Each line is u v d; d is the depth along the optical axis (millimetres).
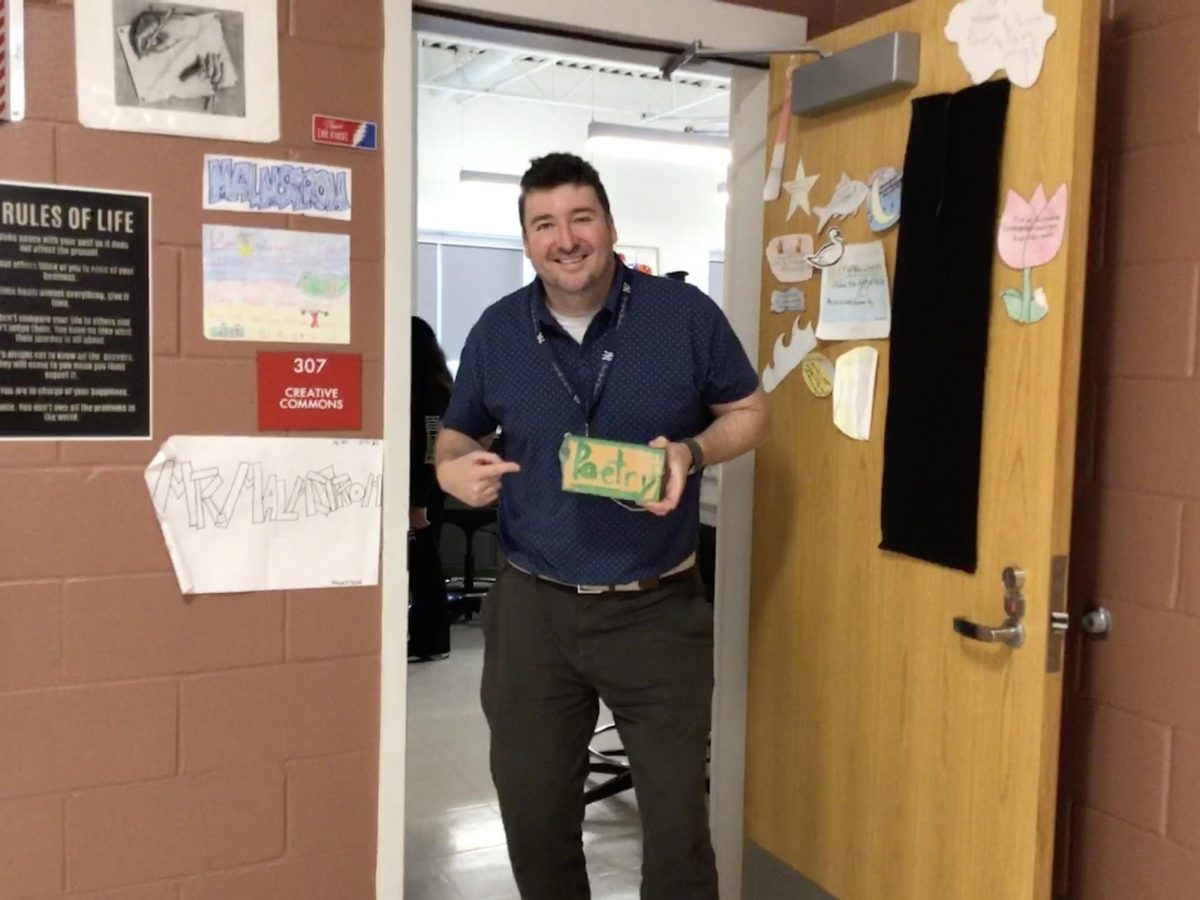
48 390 1659
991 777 1684
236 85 1731
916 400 1793
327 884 1927
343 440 1860
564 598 1810
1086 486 1737
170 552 1752
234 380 1773
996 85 1644
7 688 1676
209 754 1815
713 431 1750
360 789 1934
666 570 1814
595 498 1771
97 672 1728
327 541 1862
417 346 3648
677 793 1812
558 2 1970
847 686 1988
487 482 1722
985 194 1659
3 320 1623
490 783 3164
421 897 2477
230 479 1783
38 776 1709
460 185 7793
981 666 1697
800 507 2098
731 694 2318
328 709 1895
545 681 1858
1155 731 1635
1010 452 1633
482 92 7352
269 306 1785
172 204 1708
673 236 8617
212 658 1802
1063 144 1537
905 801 1859
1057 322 1549
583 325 1808
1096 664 1734
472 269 7922
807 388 2070
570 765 1905
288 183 1778
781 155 2125
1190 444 1563
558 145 8094
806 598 2090
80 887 1751
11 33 1590
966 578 1721
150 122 1678
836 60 1919
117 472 1710
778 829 2189
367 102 1823
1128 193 1653
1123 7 1657
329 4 1784
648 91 8109
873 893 1939
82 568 1703
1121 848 1701
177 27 1688
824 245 2018
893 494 1845
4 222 1610
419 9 1919
